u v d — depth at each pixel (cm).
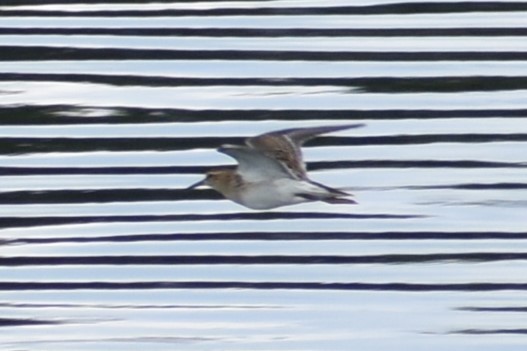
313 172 2106
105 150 2155
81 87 2278
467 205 2055
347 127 1512
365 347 1862
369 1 2477
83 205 2069
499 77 2286
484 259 1973
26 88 2277
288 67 2308
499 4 2469
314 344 1866
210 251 1997
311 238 2016
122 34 2402
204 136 2162
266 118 2194
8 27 2425
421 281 1950
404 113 2214
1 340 1880
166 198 2075
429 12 2444
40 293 1945
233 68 2308
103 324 1903
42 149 2164
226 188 1542
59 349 1866
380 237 2012
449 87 2266
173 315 1917
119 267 1977
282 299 1930
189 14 2450
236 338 1878
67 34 2405
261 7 2464
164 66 2317
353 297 1933
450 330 1888
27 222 2047
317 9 2453
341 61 2320
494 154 2134
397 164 2119
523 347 1856
